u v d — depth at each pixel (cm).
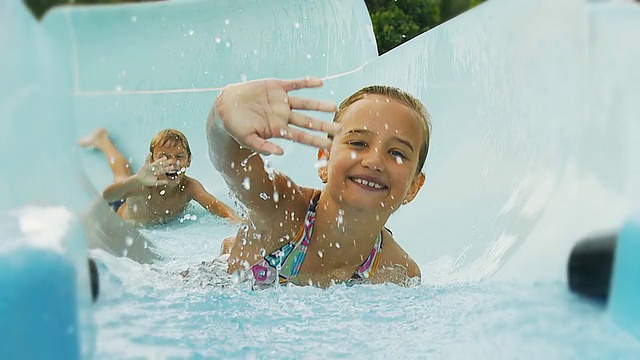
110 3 333
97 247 134
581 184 137
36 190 110
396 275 177
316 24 342
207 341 105
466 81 227
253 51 347
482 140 212
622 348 96
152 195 290
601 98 134
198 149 342
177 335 106
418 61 262
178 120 345
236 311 124
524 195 174
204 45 347
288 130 140
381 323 117
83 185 147
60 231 99
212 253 227
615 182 120
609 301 106
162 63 343
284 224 175
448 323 115
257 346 104
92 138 305
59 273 91
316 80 146
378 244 181
